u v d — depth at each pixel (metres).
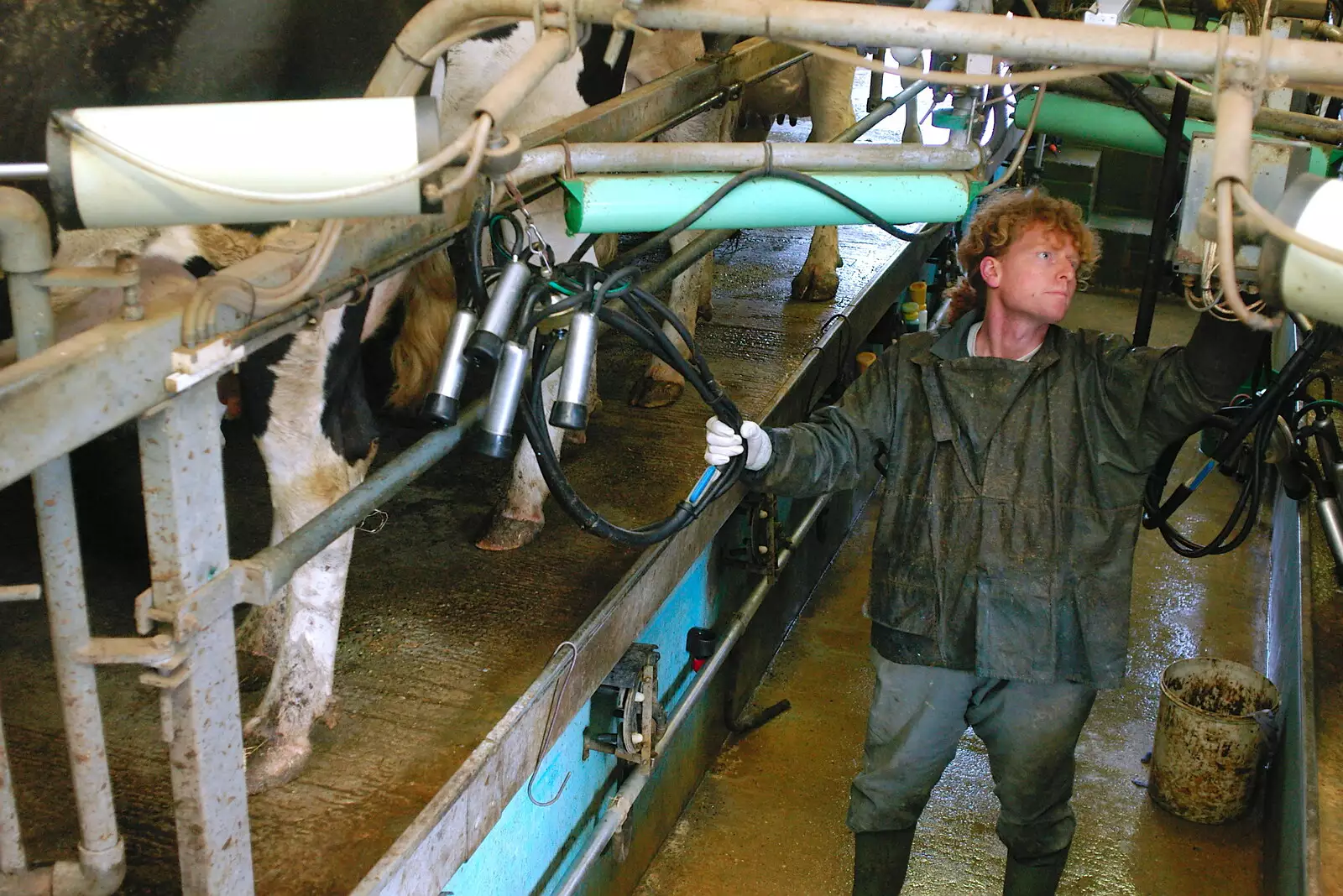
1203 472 2.75
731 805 3.72
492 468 3.68
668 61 3.98
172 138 1.38
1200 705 3.71
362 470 2.47
